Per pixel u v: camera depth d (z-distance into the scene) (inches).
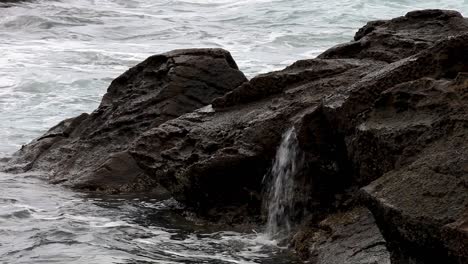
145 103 462.0
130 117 461.4
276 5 1142.3
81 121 505.0
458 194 202.7
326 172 303.4
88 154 459.5
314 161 303.9
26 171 474.6
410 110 253.9
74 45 919.7
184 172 358.0
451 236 191.3
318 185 306.8
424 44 387.9
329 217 297.1
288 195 319.6
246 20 1068.5
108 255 289.9
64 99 669.3
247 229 334.0
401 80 282.2
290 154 323.0
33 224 338.0
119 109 474.3
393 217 210.4
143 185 424.8
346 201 297.1
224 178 347.3
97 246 302.8
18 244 304.7
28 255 289.3
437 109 243.4
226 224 343.6
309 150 304.5
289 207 318.0
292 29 977.5
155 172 378.3
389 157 250.1
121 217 358.0
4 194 401.4
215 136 361.4
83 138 478.3
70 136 495.8
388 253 247.0
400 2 1115.9
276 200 328.2
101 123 481.4
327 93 349.7
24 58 826.2
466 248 187.2
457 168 210.8
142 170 417.4
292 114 342.0
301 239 296.5
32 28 1045.2
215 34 980.6
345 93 297.7
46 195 404.5
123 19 1113.4
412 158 239.0
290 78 372.2
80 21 1093.8
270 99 371.2
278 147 336.2
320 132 302.5
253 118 356.5
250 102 377.4
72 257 286.5
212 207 355.6
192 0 1288.1
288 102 355.3
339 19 1024.9
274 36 937.5
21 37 982.4
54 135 499.2
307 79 370.9
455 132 230.1
